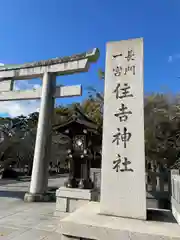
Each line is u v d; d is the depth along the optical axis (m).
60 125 6.07
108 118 3.85
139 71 3.92
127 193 3.39
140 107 3.72
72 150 5.89
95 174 7.71
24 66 8.60
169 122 10.09
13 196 8.30
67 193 5.39
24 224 4.52
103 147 3.72
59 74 8.40
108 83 4.04
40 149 7.62
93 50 7.49
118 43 4.21
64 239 2.90
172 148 10.40
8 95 8.82
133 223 2.99
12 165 22.88
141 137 3.57
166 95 10.69
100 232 2.75
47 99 8.01
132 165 3.48
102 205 3.45
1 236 3.72
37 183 7.39
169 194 6.36
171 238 2.48
